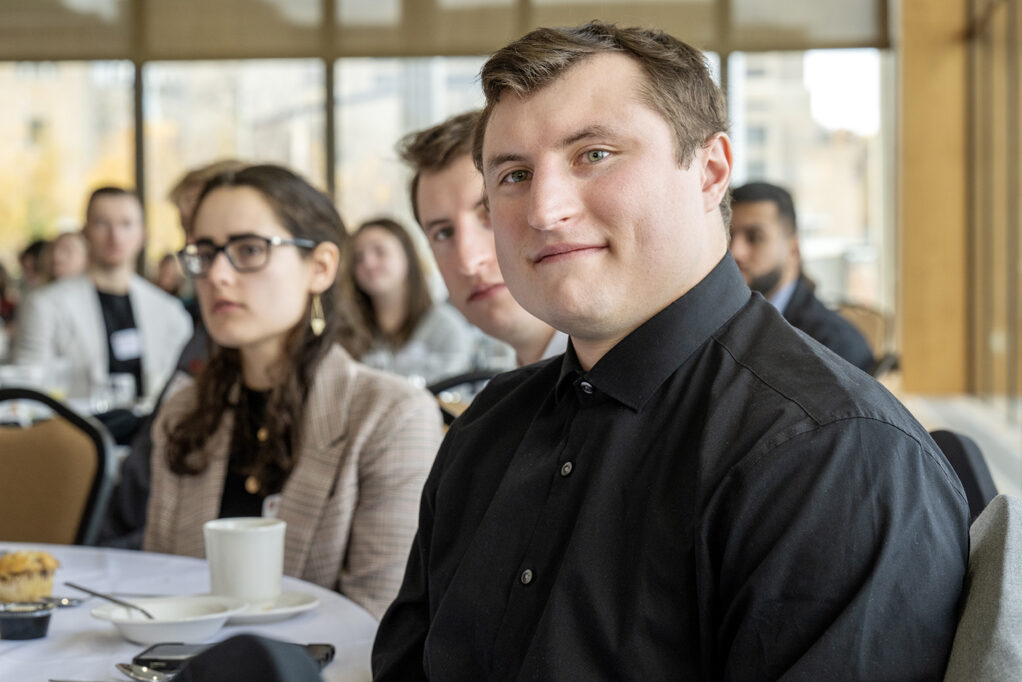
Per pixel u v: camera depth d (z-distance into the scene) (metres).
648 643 0.92
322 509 1.84
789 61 9.20
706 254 1.04
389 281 4.88
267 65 9.68
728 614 0.89
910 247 8.64
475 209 1.88
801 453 0.88
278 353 1.92
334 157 9.66
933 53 8.53
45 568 1.41
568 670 0.94
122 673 1.18
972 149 8.48
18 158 9.83
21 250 9.87
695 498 0.92
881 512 0.85
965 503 0.93
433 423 1.91
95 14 9.62
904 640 0.84
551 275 1.01
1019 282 6.83
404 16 9.41
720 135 1.05
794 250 3.72
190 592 1.52
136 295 5.20
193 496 1.92
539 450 1.08
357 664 1.23
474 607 1.05
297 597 1.44
